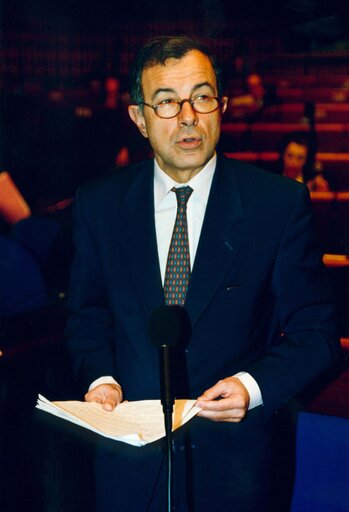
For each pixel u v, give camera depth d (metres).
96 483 1.58
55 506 2.45
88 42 10.06
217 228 1.50
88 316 1.66
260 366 1.47
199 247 1.50
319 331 1.52
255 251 1.49
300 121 8.33
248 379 1.44
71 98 7.02
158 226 1.56
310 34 10.77
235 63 9.79
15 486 2.52
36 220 3.18
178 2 10.56
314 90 9.95
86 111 6.70
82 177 6.56
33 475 2.57
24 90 8.72
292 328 1.54
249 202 1.51
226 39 10.87
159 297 1.50
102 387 1.50
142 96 1.49
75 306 1.67
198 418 1.48
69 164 6.54
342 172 8.16
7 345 2.51
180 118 1.43
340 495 1.38
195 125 1.44
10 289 2.70
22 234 3.12
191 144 1.45
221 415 1.38
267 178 1.55
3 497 2.48
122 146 6.66
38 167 6.32
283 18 10.77
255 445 1.49
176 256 1.52
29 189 5.76
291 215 1.51
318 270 1.55
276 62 10.78
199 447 1.48
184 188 1.54
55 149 6.54
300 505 1.40
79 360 1.61
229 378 1.42
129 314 1.53
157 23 10.55
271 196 1.52
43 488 2.53
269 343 1.58
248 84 8.51
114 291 1.56
